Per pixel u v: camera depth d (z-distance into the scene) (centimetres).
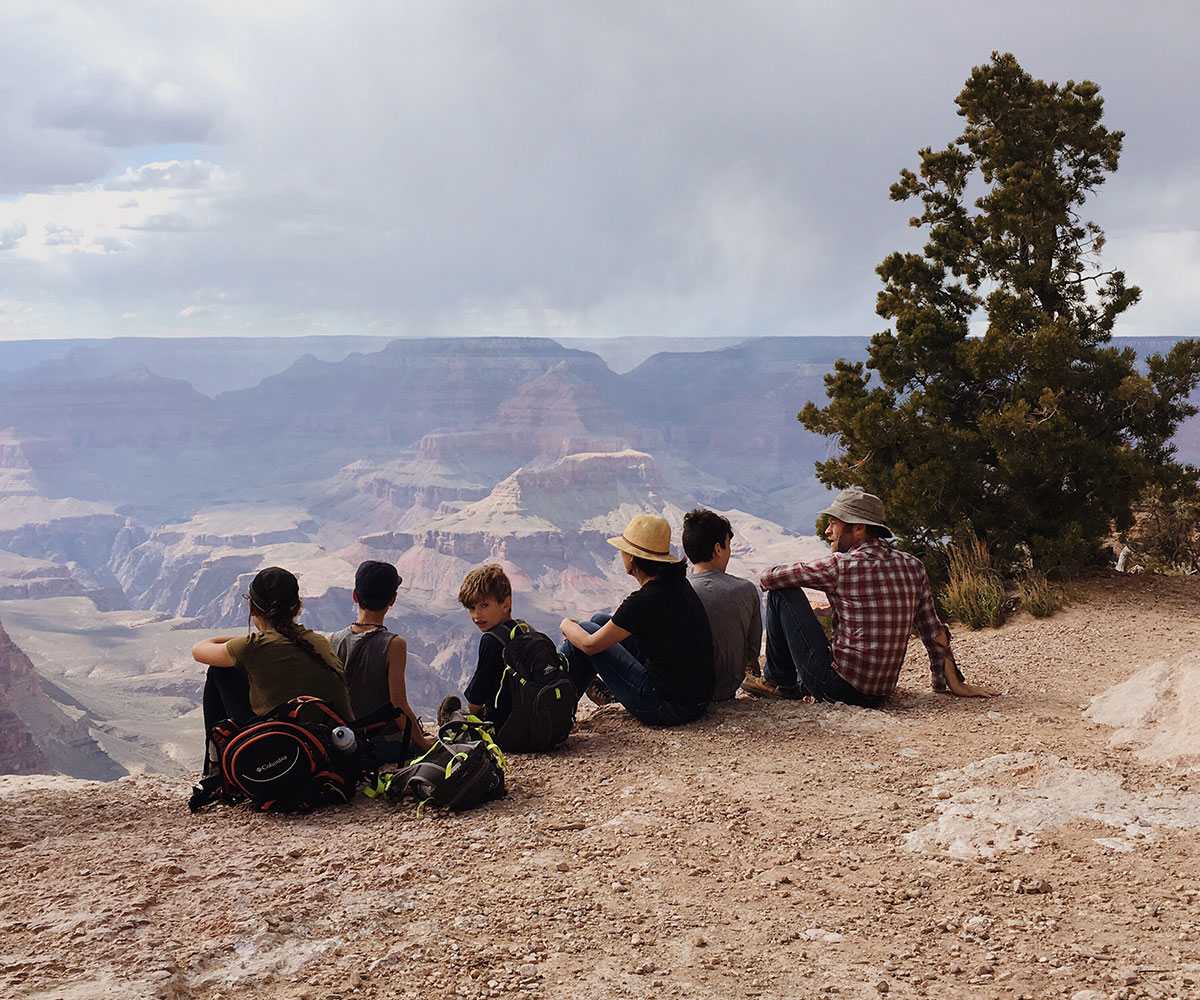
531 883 429
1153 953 343
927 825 496
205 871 430
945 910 396
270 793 524
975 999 319
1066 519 1224
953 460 1237
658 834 495
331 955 351
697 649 711
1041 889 407
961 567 1196
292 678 551
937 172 1401
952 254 1373
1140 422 1248
